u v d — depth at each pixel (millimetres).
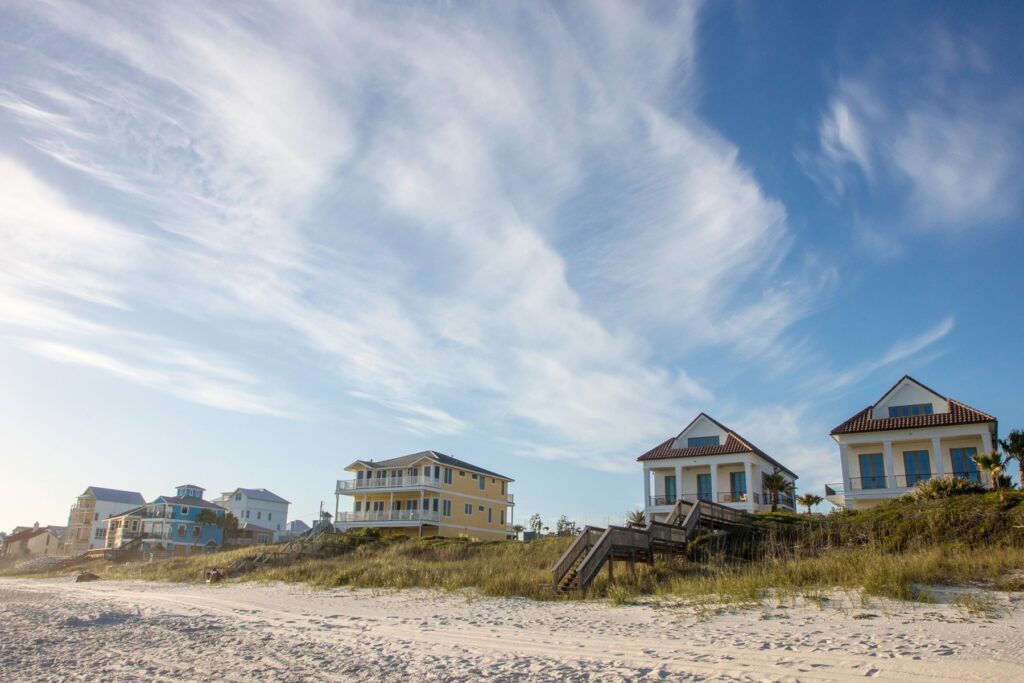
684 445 44031
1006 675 9398
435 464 58656
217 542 84625
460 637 15250
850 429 36344
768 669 10492
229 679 11219
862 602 15461
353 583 28703
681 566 23406
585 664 11594
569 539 33281
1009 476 26297
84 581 46625
